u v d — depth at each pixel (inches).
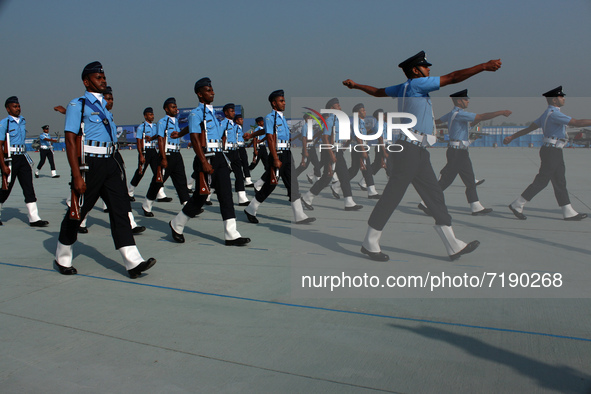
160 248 190.9
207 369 89.3
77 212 150.6
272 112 232.2
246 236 211.3
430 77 123.1
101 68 153.9
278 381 84.2
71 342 102.3
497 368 86.4
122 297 131.8
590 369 85.3
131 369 89.8
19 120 242.7
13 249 193.5
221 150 198.1
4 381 86.0
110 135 153.9
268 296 129.2
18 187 442.3
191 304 124.8
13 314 119.5
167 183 480.4
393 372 86.2
